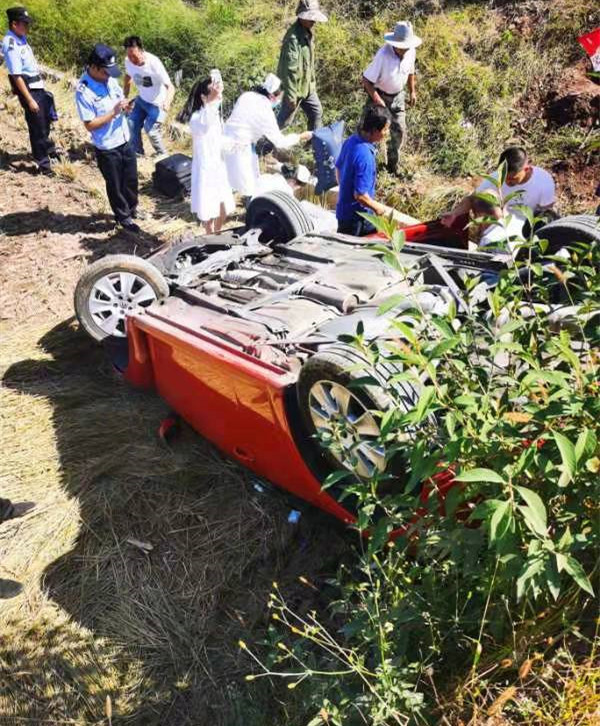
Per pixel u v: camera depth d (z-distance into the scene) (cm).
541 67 915
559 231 459
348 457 294
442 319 258
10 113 1099
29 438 501
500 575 257
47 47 1313
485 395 252
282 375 380
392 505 280
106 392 546
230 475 457
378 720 251
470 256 475
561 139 818
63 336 607
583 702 242
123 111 736
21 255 738
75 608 387
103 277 539
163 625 376
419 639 285
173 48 1226
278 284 477
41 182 897
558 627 267
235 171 725
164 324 461
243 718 327
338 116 992
